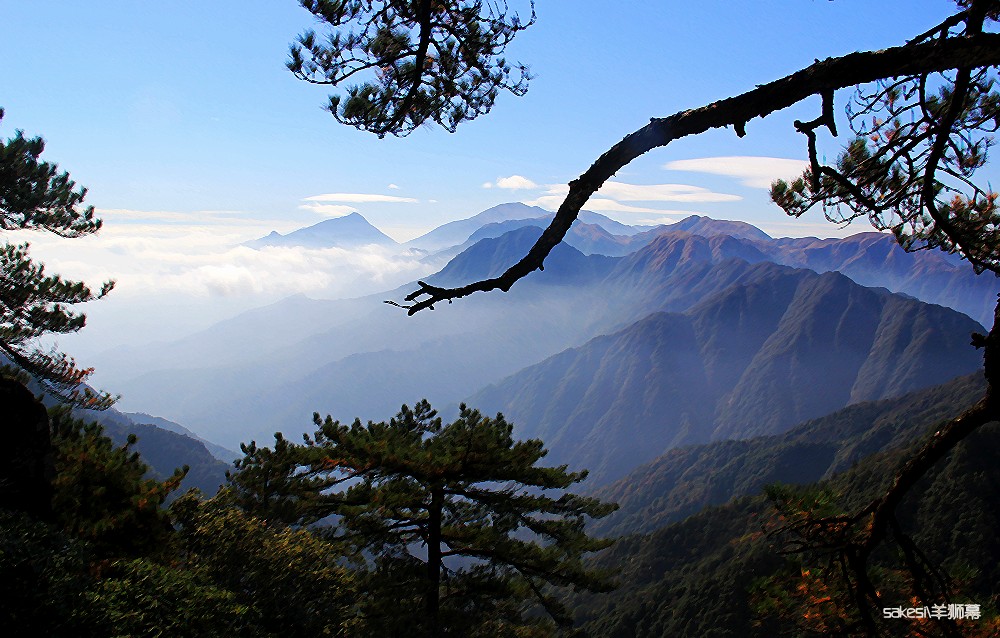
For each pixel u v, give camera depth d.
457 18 4.65
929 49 2.75
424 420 19.91
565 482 18.05
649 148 2.92
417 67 4.50
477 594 19.00
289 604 14.07
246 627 9.90
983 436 87.56
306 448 17.03
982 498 79.06
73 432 14.56
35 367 19.05
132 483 14.12
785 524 4.39
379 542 18.64
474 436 16.62
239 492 17.53
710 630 84.06
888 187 4.50
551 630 21.47
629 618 109.44
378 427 18.41
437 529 17.95
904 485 3.64
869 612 3.82
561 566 19.16
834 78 2.86
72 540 9.73
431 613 17.48
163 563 13.66
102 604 7.99
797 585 4.27
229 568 14.47
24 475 11.88
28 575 7.68
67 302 19.20
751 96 2.90
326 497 18.08
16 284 17.72
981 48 2.65
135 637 7.80
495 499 18.67
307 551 15.91
